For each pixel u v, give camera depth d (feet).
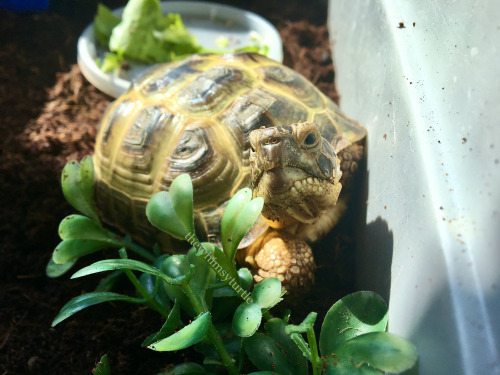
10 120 0.83
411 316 0.40
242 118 0.56
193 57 0.68
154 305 0.52
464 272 0.35
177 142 0.57
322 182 0.47
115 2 1.09
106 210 0.65
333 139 0.59
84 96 0.88
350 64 0.79
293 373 0.45
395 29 0.55
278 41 0.94
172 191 0.46
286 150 0.44
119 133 0.62
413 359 0.37
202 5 1.02
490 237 0.34
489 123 0.37
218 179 0.55
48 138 0.79
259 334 0.46
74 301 0.49
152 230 0.60
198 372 0.47
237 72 0.60
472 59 0.41
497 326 0.32
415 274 0.40
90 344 0.58
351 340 0.41
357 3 0.77
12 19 1.01
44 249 0.69
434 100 0.44
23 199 0.73
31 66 0.93
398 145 0.50
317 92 0.65
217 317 0.53
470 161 0.38
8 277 0.66
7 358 0.57
